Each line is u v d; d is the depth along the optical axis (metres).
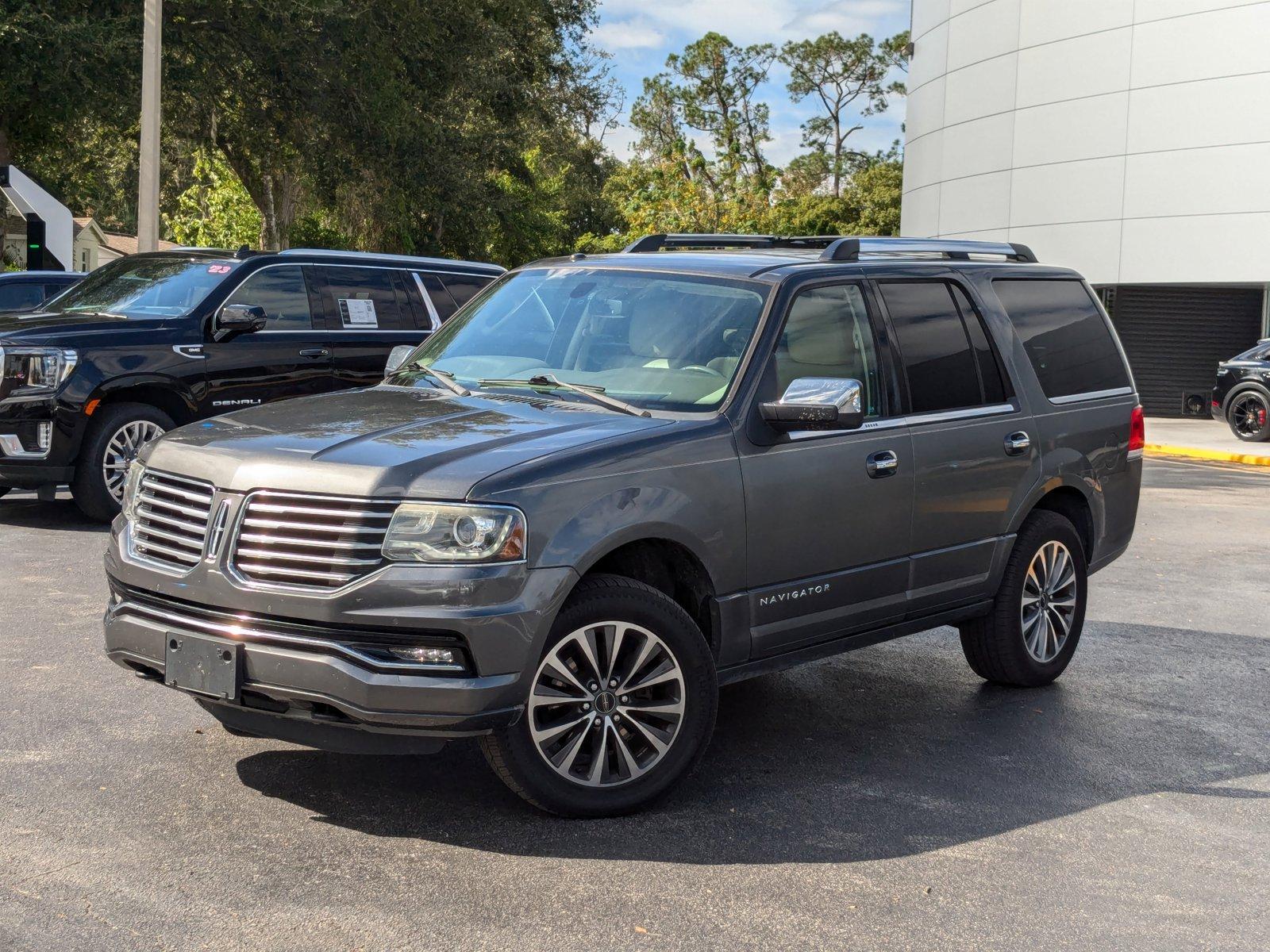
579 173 66.62
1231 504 14.85
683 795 4.88
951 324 6.07
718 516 4.79
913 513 5.62
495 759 4.38
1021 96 30.47
